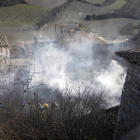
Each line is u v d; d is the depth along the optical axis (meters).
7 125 6.39
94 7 64.06
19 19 61.66
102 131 7.16
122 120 6.29
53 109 7.52
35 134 6.30
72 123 6.64
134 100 5.76
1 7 64.81
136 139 5.72
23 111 7.02
